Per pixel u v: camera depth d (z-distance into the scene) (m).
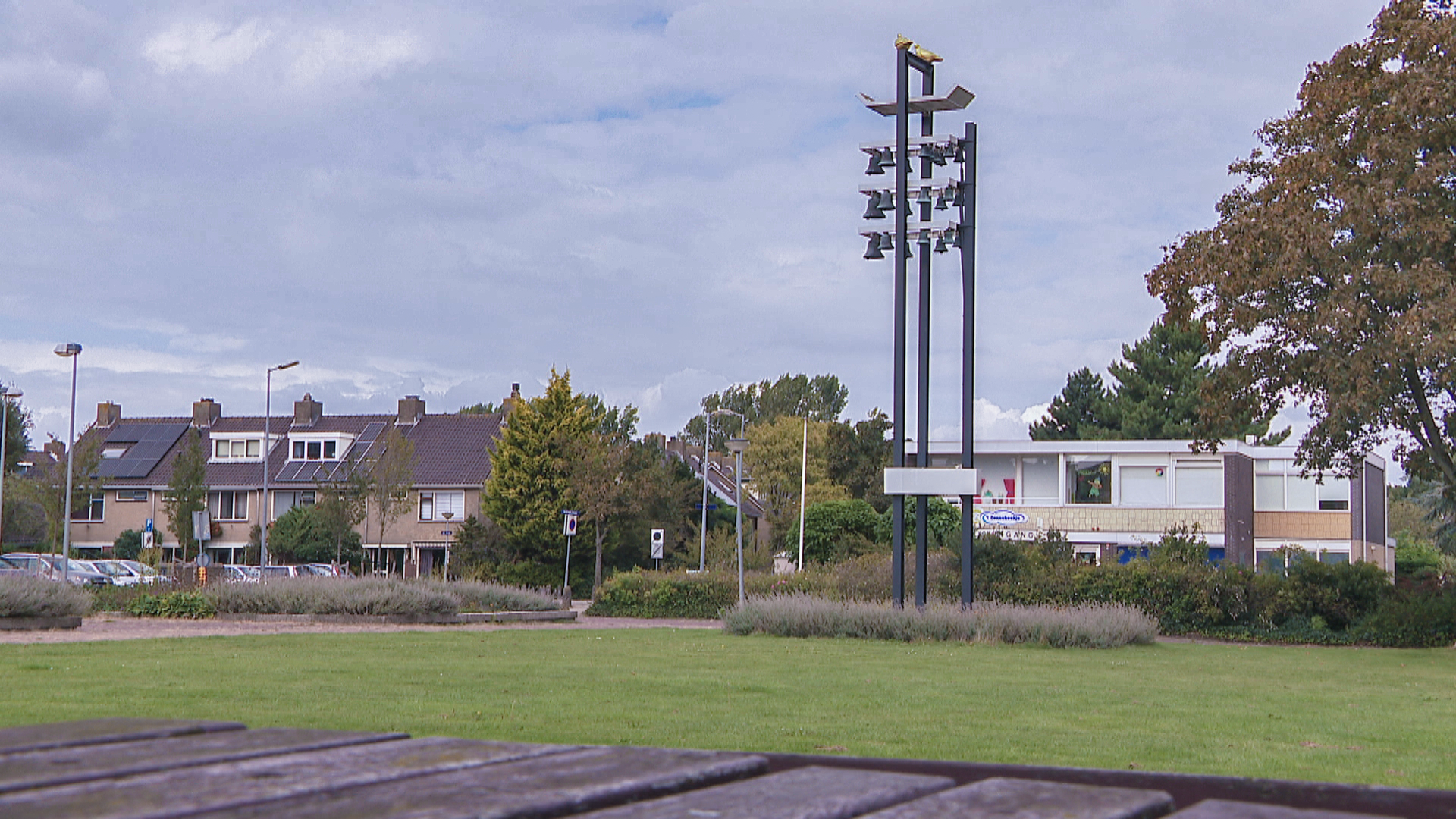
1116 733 10.16
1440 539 84.00
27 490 63.66
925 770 2.07
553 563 57.81
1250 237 24.16
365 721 9.70
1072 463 52.50
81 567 47.00
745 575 36.00
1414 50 23.00
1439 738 10.20
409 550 65.44
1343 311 22.70
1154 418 63.34
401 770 1.77
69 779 1.67
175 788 1.60
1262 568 34.88
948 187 25.44
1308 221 23.14
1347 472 28.12
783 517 73.81
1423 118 22.69
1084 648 23.50
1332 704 13.12
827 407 119.25
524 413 57.97
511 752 1.98
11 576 23.08
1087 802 1.62
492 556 58.84
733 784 1.76
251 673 13.94
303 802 1.52
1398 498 92.69
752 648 20.92
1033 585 31.39
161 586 30.44
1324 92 24.27
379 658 16.62
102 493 69.06
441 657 17.00
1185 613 30.25
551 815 1.52
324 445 69.75
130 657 16.00
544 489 57.38
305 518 60.94
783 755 2.14
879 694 13.05
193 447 62.19
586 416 58.53
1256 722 11.18
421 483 65.31
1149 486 51.38
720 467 95.56
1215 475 50.50
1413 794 1.86
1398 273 22.52
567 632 25.06
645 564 60.03
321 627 25.75
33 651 16.94
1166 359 65.19
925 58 25.98
